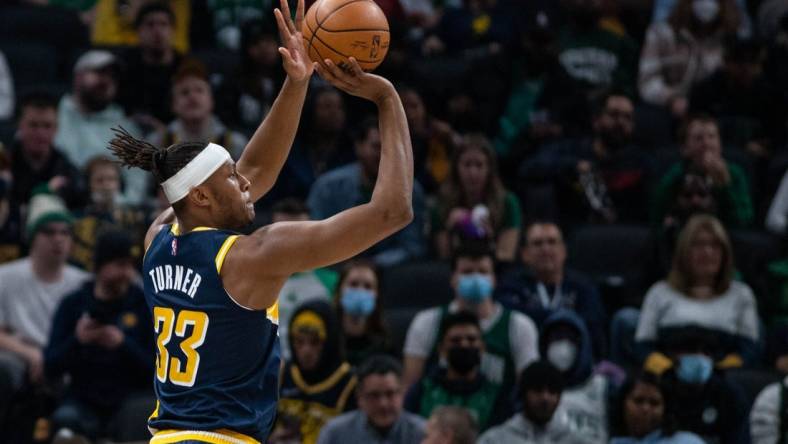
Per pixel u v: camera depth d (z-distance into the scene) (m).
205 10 18.64
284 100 6.92
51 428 12.05
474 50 18.20
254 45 16.33
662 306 13.02
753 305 13.10
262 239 6.17
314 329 11.52
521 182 15.56
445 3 19.95
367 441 10.99
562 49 17.52
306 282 13.29
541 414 11.14
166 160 6.39
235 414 6.32
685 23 18.08
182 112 15.08
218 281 6.25
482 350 11.92
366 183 14.48
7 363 12.45
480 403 11.84
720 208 14.92
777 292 13.95
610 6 18.55
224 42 18.50
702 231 12.95
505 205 14.48
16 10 18.28
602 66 17.50
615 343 13.23
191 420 6.30
